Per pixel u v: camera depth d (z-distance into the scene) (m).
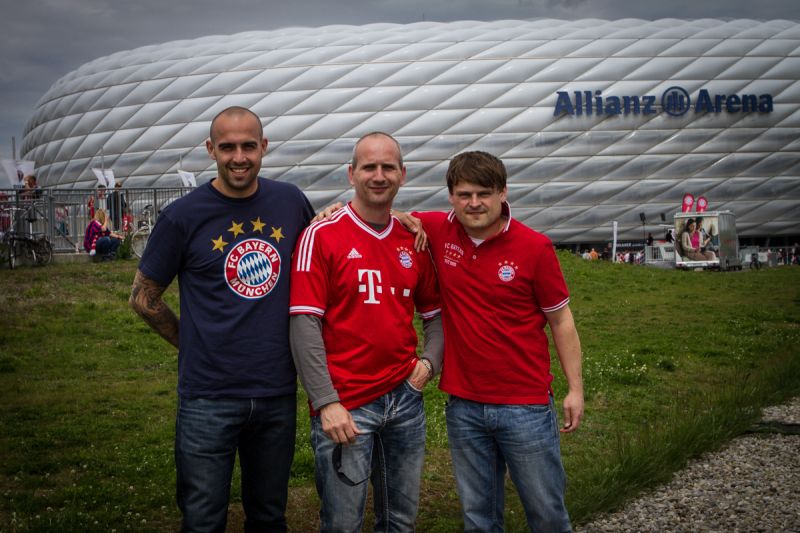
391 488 3.74
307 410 7.86
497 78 44.94
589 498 4.80
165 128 46.12
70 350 10.66
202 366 3.62
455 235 3.72
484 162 3.55
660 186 45.88
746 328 13.58
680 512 4.74
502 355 3.63
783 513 4.64
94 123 47.94
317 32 47.81
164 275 3.69
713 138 45.91
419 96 44.62
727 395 7.31
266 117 44.91
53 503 5.18
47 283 15.42
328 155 44.56
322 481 3.56
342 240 3.55
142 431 7.10
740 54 45.94
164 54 47.91
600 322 14.45
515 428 3.61
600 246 47.47
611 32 46.34
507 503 4.97
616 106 45.12
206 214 3.67
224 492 3.71
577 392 3.68
